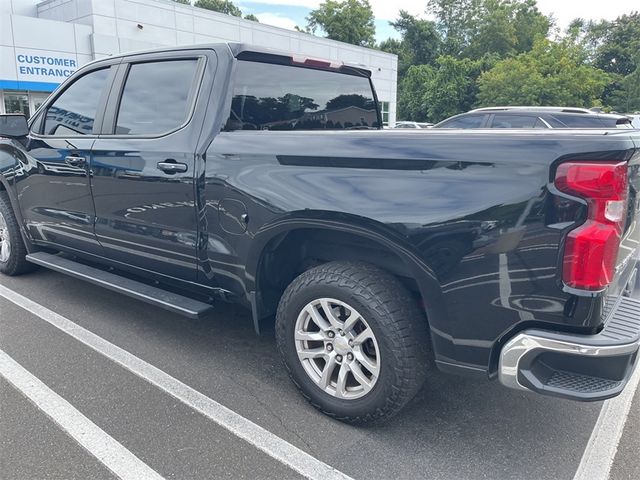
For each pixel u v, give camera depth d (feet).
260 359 11.27
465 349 7.48
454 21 220.64
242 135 9.37
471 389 10.19
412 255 7.50
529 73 125.39
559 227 6.51
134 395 9.67
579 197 6.42
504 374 7.12
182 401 9.50
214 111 9.93
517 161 6.72
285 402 9.55
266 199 8.80
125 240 11.59
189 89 10.44
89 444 8.20
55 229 13.66
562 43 127.54
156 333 12.48
